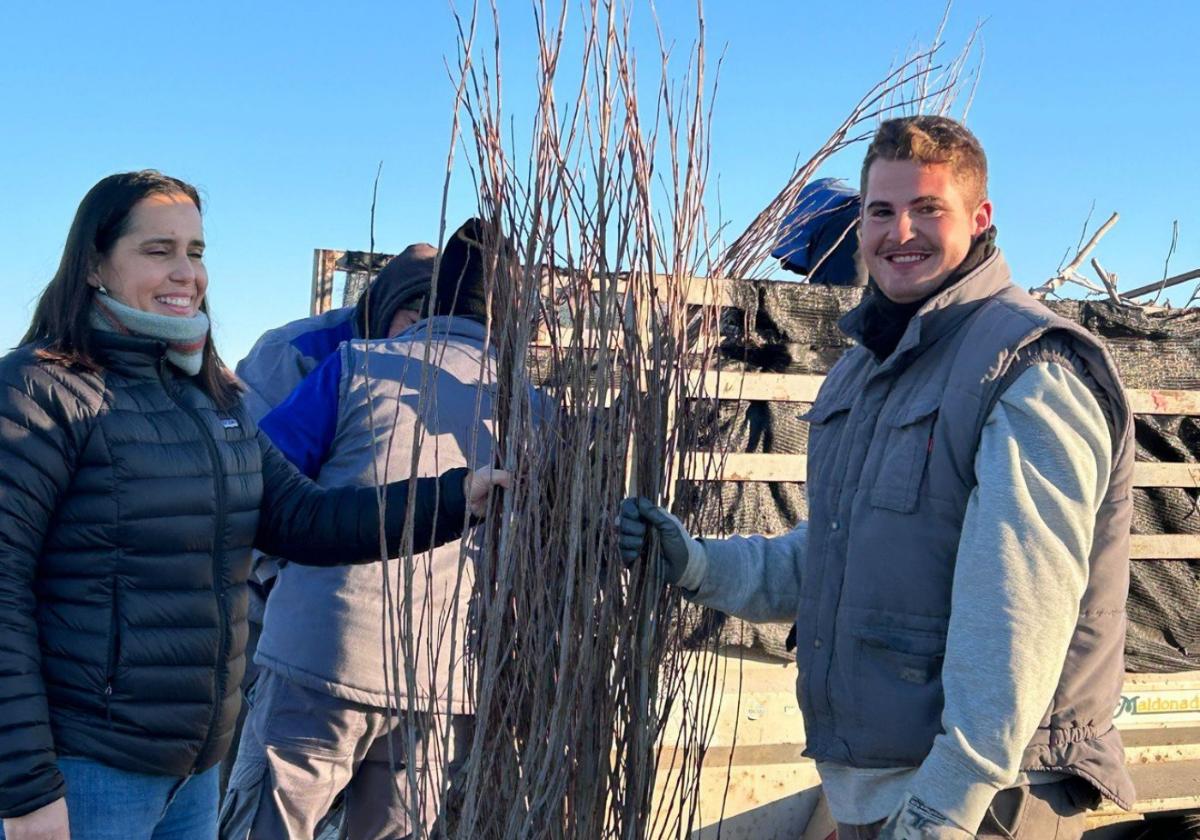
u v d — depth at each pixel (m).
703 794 2.97
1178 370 3.64
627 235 1.99
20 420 1.81
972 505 1.71
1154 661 3.48
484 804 1.94
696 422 2.18
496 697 1.95
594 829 2.00
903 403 1.88
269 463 2.31
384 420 2.48
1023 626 1.61
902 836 1.66
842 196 3.51
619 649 2.02
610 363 2.03
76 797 1.88
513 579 1.93
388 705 1.84
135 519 1.91
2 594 1.77
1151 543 3.49
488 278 1.94
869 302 2.06
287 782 2.53
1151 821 3.42
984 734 1.61
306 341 3.51
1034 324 1.75
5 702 1.74
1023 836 1.78
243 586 2.12
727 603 2.19
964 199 1.88
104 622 1.89
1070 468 1.67
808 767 3.06
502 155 1.92
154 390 1.99
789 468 3.21
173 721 1.96
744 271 2.24
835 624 1.92
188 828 2.13
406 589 1.83
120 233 1.93
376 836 2.65
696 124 2.07
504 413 2.00
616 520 1.98
